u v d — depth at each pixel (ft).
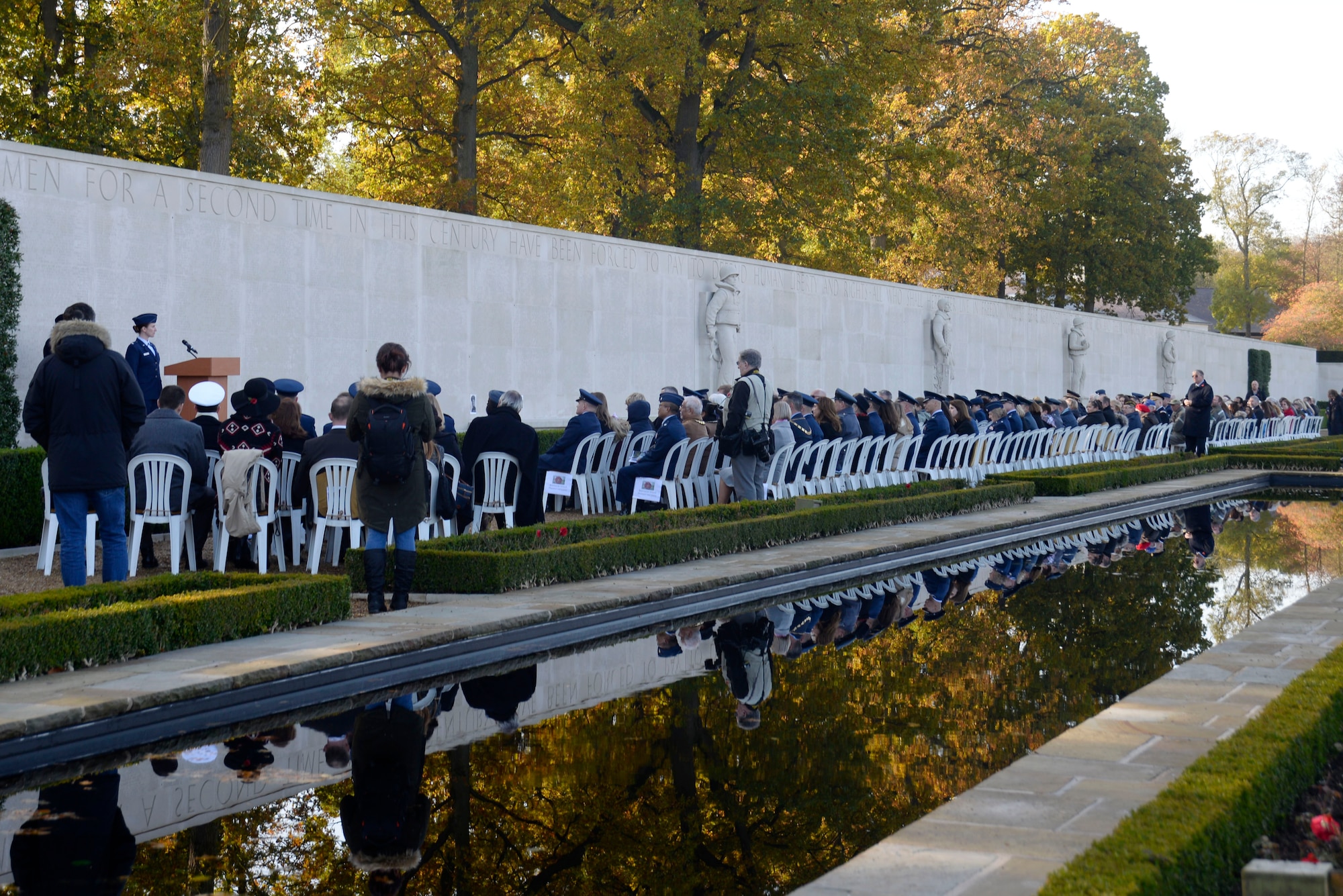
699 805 16.89
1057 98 166.30
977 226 156.25
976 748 19.75
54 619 22.88
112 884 13.80
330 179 115.34
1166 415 117.60
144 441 34.06
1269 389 223.71
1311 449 114.01
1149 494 73.26
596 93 99.30
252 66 81.61
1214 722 19.83
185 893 13.52
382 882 14.02
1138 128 188.65
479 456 42.60
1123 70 191.62
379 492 30.71
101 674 22.77
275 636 26.91
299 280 60.13
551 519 52.26
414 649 26.43
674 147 114.73
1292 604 32.58
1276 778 14.94
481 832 15.89
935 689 24.34
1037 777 16.63
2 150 47.93
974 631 31.42
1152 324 175.52
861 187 122.72
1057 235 184.03
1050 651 28.55
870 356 110.11
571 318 77.25
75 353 28.48
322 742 20.56
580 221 110.32
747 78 111.24
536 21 104.53
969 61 149.38
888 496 57.82
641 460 51.44
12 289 46.34
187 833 15.71
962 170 151.43
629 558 38.50
